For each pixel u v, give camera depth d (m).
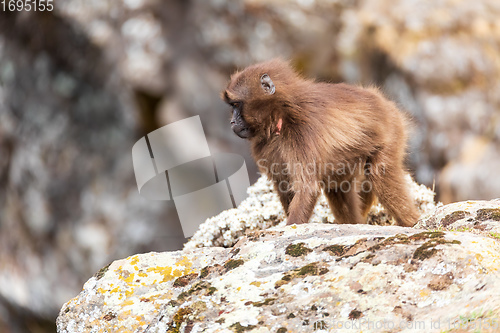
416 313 10.88
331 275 12.12
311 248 13.29
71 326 14.50
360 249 12.74
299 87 18.02
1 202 40.69
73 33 39.28
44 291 38.09
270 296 12.00
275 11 39.34
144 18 39.12
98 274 15.44
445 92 37.53
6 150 41.16
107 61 38.97
